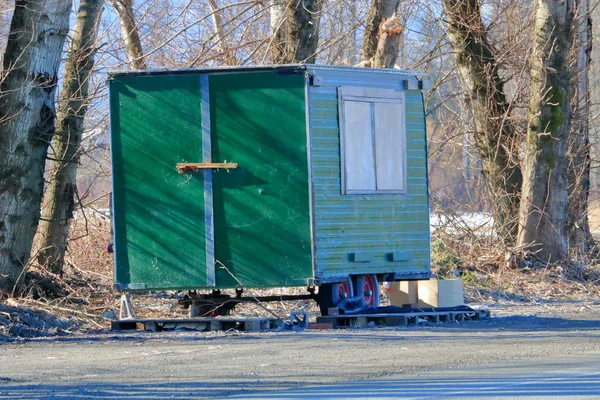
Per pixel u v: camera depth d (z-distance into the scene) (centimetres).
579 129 7756
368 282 4781
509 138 7494
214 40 7825
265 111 4475
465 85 7738
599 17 10194
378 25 6819
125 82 4606
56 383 2875
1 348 3769
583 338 3897
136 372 3075
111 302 5391
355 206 4588
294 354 3469
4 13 6969
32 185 4991
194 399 2586
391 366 3152
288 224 4450
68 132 5494
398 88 4788
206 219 4519
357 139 4606
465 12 7619
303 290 5388
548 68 6981
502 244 6938
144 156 4591
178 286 4550
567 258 6969
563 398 2516
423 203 4869
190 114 4538
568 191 7544
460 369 3073
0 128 4903
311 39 6675
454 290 5019
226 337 4038
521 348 3581
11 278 4938
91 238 6612
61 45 5022
